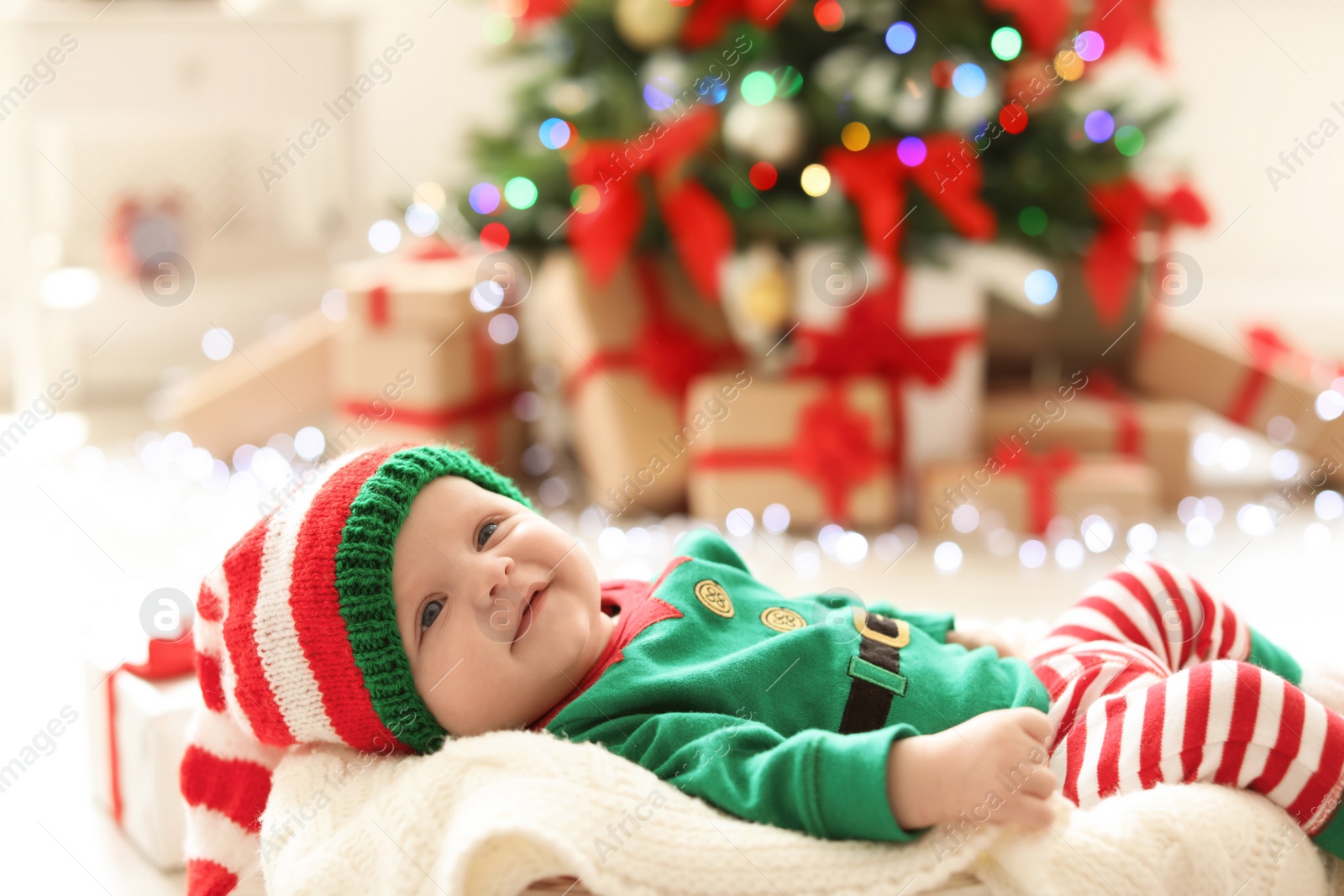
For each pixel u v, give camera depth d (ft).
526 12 6.24
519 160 6.57
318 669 3.63
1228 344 6.89
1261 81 9.07
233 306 9.41
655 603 3.86
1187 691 3.54
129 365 9.23
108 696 4.27
